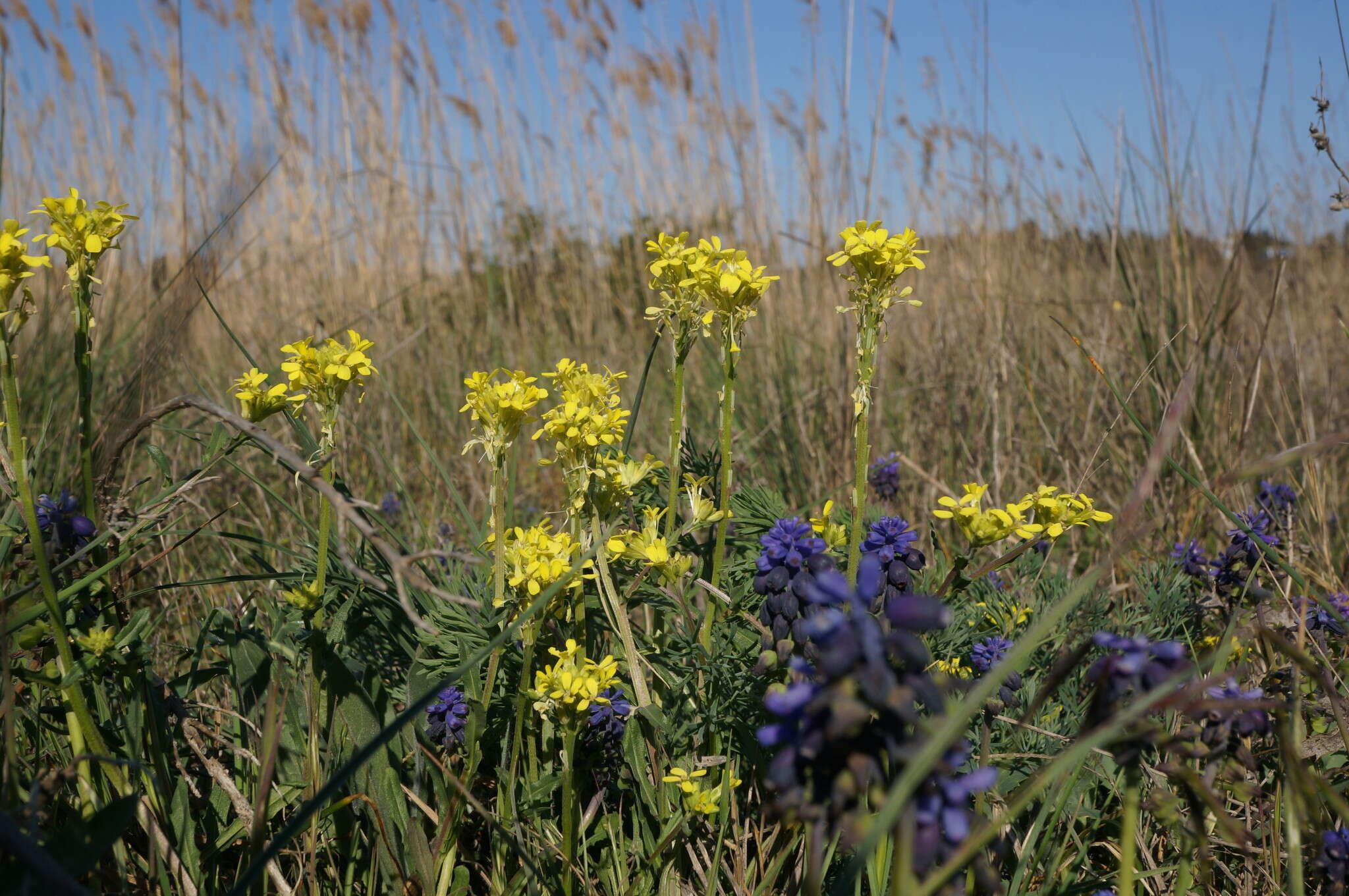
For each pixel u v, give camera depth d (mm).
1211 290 1227
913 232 536
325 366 532
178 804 521
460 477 1123
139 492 895
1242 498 925
